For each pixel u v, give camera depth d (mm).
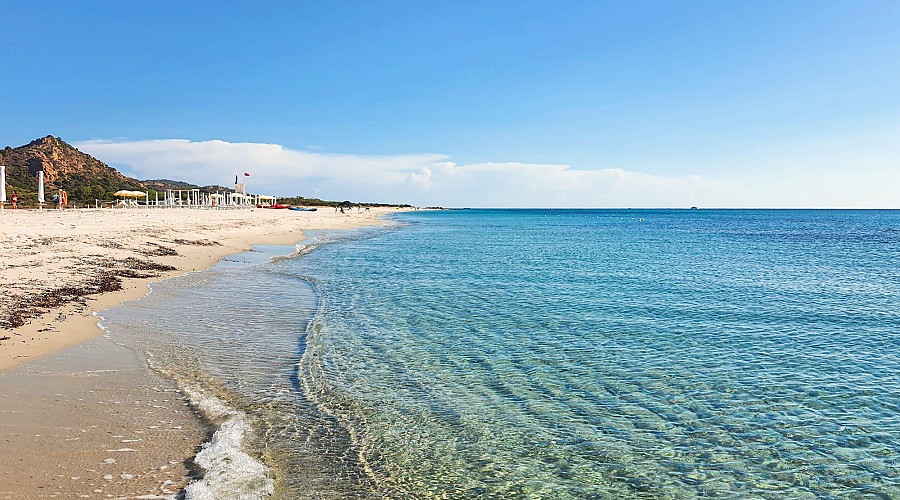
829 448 8234
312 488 6738
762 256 38219
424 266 30516
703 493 6996
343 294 20625
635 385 10789
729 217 180500
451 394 10180
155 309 16266
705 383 10945
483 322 16047
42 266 20531
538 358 12477
